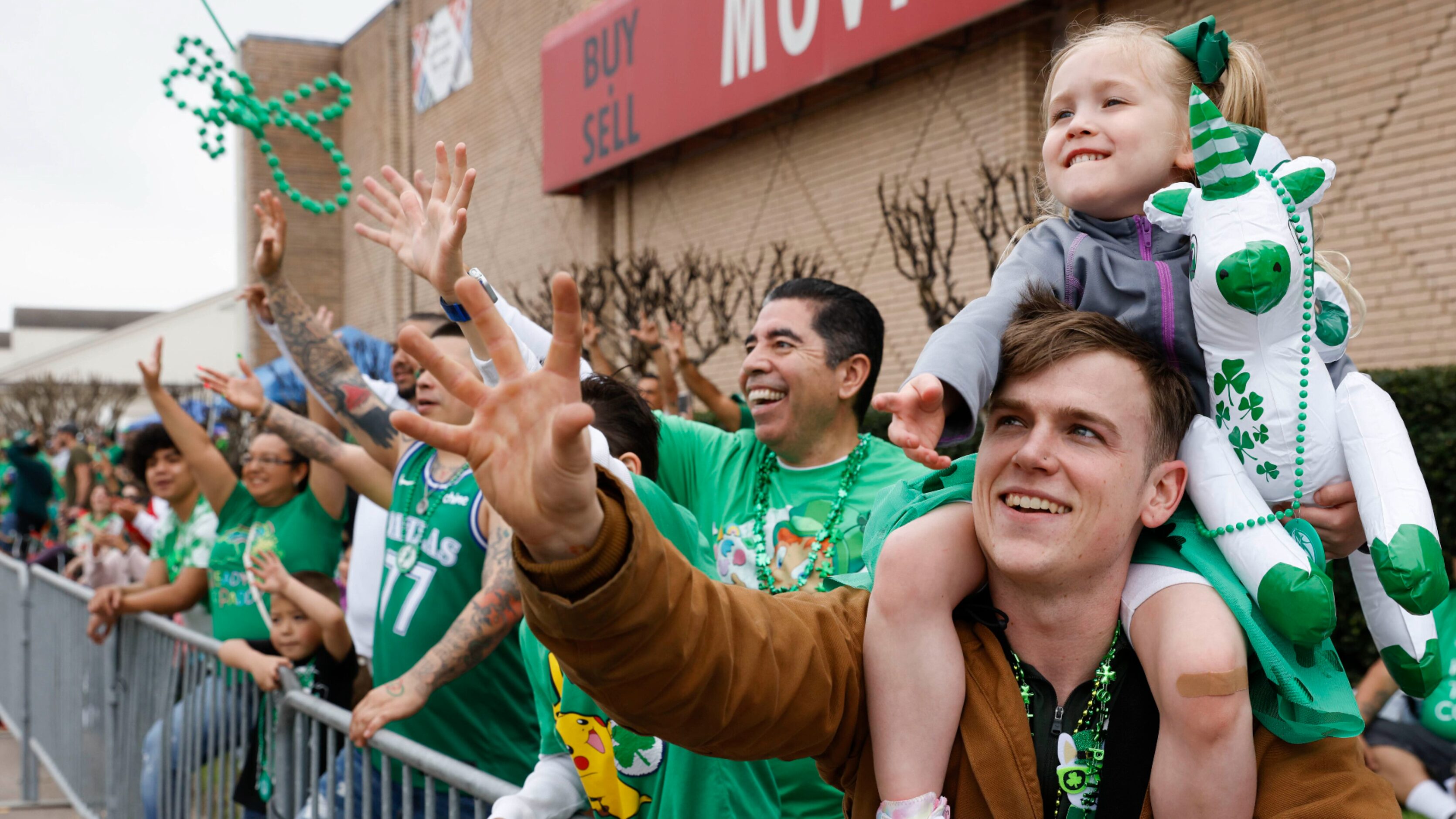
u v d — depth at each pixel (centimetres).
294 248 1888
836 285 284
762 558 265
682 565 112
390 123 1719
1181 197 134
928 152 884
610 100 1157
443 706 263
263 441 393
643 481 196
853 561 257
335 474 385
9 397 2839
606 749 188
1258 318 127
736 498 280
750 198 1081
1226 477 127
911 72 896
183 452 402
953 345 122
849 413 277
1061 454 123
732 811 183
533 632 110
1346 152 642
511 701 272
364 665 350
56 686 563
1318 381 130
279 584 330
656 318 1079
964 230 848
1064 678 131
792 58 918
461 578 268
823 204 993
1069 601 128
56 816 542
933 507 138
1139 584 127
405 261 207
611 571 104
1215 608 120
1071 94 152
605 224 1270
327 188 1920
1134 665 128
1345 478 132
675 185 1184
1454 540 463
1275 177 130
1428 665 134
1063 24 780
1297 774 121
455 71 1563
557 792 196
